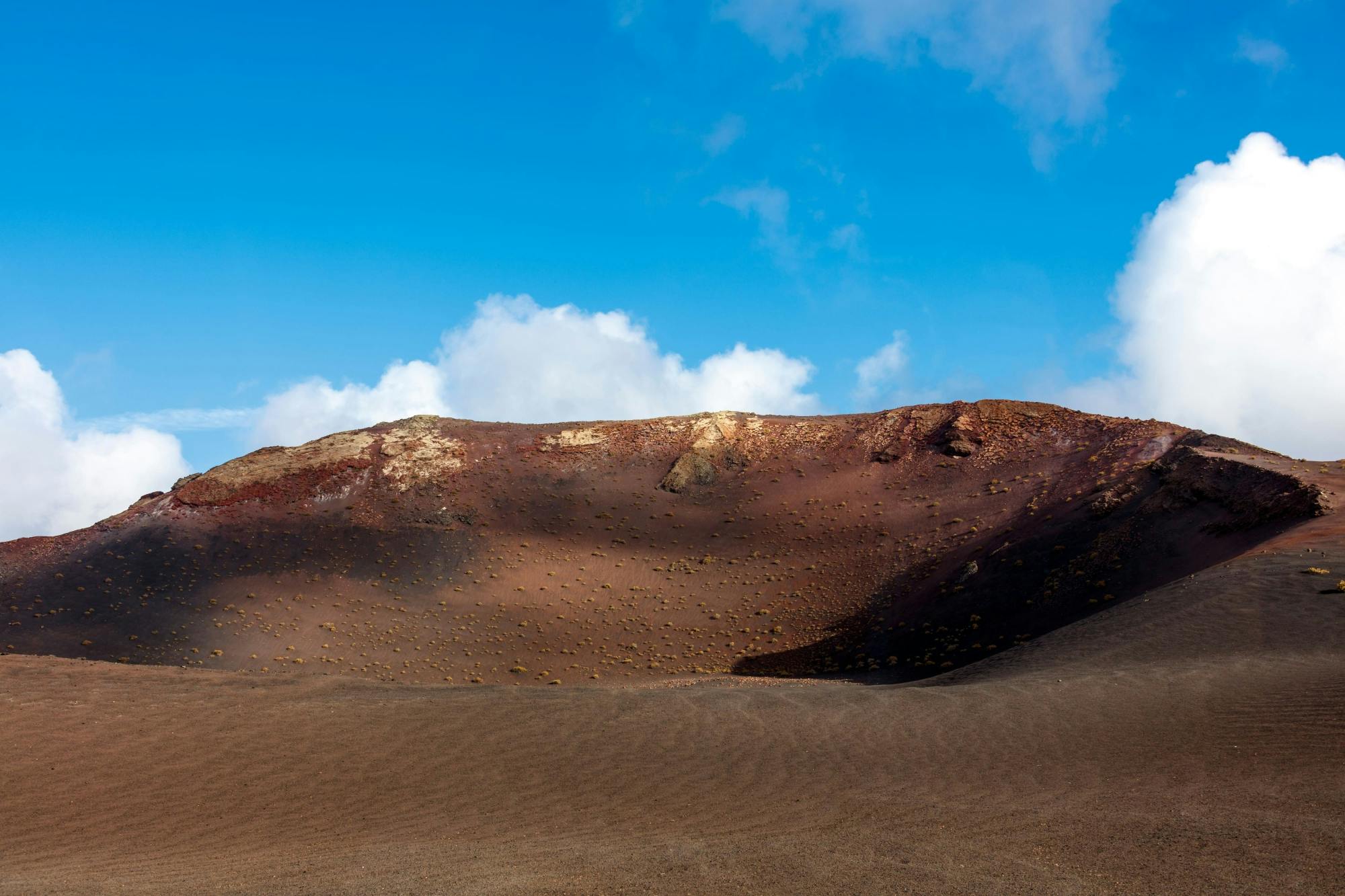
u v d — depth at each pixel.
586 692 30.11
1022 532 67.75
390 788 19.53
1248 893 10.70
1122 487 65.00
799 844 14.03
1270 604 31.25
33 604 72.88
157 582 75.88
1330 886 10.81
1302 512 44.22
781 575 76.69
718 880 11.93
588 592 76.12
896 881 11.56
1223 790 15.91
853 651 61.28
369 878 13.04
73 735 22.53
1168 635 30.81
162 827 17.30
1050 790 17.14
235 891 12.51
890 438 96.56
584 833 16.12
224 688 28.41
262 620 70.06
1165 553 51.41
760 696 28.11
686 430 102.25
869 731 23.05
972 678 33.47
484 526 86.44
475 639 67.94
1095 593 51.81
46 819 17.72
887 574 72.50
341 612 71.75
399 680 60.78
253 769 20.67
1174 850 12.55
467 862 14.02
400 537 84.12
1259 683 23.22
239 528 85.19
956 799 17.05
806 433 101.44
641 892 11.44
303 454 96.25
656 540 85.06
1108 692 24.62
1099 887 11.12
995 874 11.79
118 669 30.81
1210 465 57.12
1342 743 17.86
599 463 97.81
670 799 18.31
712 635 68.31
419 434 101.00
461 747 22.19
